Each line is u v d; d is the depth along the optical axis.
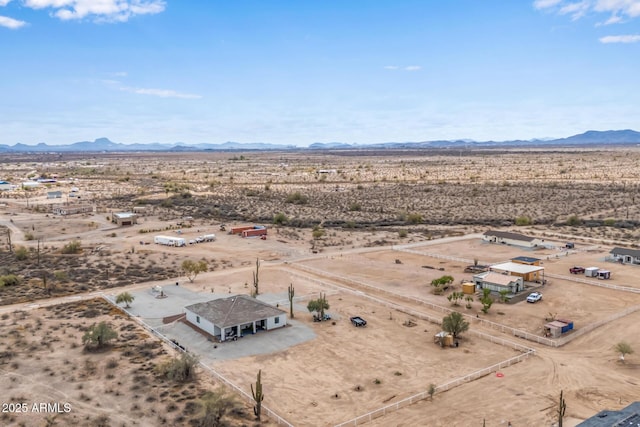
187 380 45.56
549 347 54.00
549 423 38.97
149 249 101.81
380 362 50.44
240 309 59.47
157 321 61.47
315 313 64.94
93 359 49.16
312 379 46.69
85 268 87.31
